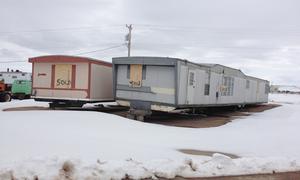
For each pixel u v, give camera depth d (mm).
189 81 18266
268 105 39188
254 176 7660
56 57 20422
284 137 12938
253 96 32156
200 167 7695
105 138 10562
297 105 41188
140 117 17609
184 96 17844
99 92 20922
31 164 6461
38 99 20891
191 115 22234
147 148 9547
